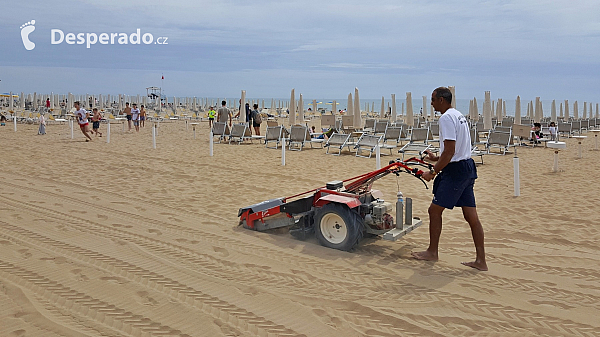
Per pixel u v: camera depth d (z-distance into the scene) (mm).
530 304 3994
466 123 4668
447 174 4719
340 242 5320
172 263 4898
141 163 12094
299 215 5637
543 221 6605
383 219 5379
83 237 5727
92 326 3523
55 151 14523
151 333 3432
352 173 10797
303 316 3738
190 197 8133
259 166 11844
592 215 6859
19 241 5500
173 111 41344
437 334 3473
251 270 4730
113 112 39375
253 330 3504
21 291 4098
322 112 43406
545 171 11086
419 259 5043
